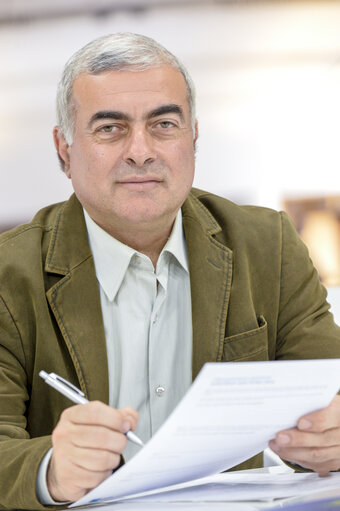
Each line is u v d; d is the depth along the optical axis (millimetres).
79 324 1687
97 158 1630
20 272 1717
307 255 1985
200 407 1081
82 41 3021
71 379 1683
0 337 1680
